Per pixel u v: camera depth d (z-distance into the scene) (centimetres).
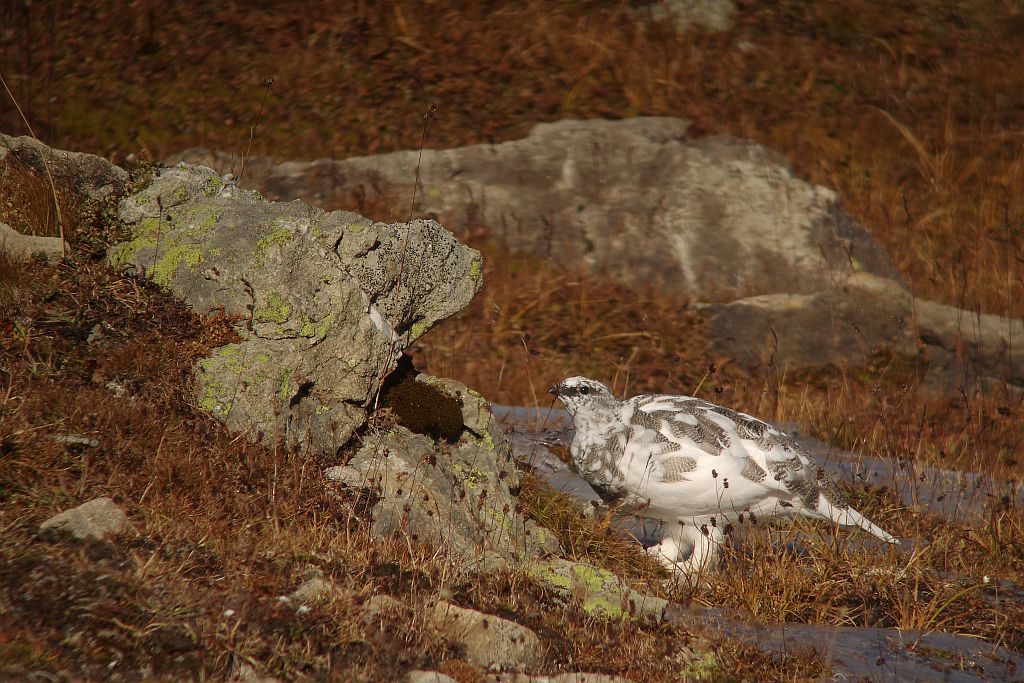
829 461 1432
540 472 1156
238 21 3038
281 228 897
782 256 2289
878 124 2912
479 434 959
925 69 3150
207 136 2603
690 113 2794
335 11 3105
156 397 808
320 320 852
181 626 557
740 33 3167
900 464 1312
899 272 2350
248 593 599
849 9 3341
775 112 2877
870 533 1020
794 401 1842
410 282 934
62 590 560
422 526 792
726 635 769
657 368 1959
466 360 1878
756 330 2064
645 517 1009
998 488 1273
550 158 2462
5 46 2859
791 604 886
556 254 2272
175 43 2920
